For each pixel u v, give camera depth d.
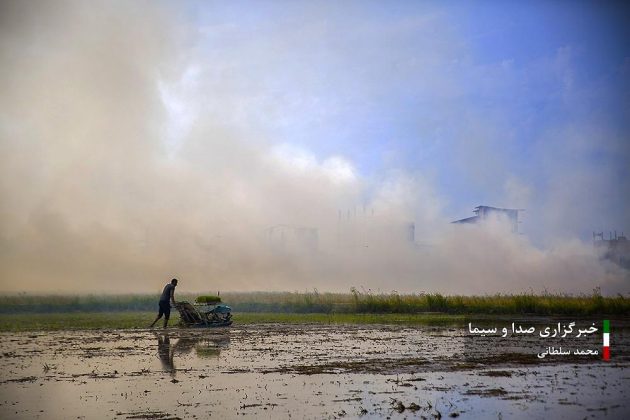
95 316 37.53
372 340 21.14
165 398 10.88
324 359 16.02
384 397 10.90
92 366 14.86
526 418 9.40
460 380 12.68
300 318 33.81
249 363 15.29
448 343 20.08
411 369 14.23
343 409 9.95
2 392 11.53
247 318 34.19
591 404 10.35
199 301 28.23
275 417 9.42
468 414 9.63
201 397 10.95
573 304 36.56
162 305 26.92
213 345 19.56
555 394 11.19
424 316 35.53
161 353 17.44
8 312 42.00
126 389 11.77
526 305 37.25
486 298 39.66
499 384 12.23
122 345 19.61
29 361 15.82
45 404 10.45
